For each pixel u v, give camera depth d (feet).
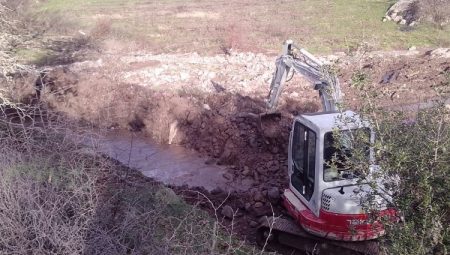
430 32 75.36
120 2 102.53
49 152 25.99
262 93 53.78
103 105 49.62
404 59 63.05
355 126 19.80
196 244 22.29
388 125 17.92
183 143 46.14
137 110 50.06
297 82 56.39
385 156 17.35
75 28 80.84
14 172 22.59
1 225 20.49
